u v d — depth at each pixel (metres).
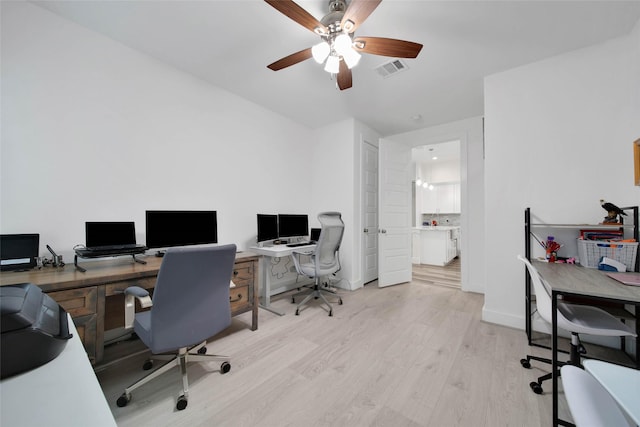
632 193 1.91
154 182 2.30
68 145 1.86
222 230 2.83
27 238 1.62
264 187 3.31
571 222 2.13
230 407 1.37
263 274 3.26
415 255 5.87
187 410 1.35
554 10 1.72
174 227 2.23
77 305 1.37
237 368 1.72
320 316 2.64
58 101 1.83
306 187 3.95
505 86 2.41
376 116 3.59
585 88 2.09
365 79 2.61
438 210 6.88
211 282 1.45
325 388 1.52
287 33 1.98
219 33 1.99
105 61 2.03
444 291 3.56
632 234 1.89
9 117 1.65
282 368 1.72
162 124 2.36
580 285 1.38
